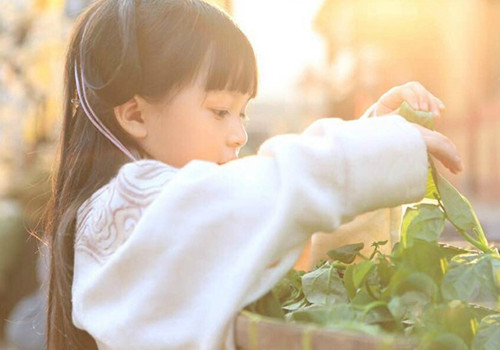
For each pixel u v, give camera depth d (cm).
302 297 133
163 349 110
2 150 553
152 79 138
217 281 109
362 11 803
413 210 122
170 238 111
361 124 114
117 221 122
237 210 110
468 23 934
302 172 108
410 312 107
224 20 143
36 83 585
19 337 381
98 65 141
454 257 114
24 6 586
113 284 116
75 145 146
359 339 94
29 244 469
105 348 119
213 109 140
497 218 771
